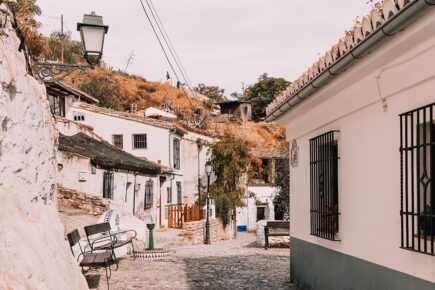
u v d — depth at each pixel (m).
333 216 7.66
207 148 35.00
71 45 55.53
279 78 78.44
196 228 24.34
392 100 5.72
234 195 31.44
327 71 6.61
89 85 47.62
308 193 9.31
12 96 6.20
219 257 16.09
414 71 5.09
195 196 32.66
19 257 5.03
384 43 5.22
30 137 6.85
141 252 15.55
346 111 7.12
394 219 5.64
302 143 9.70
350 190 7.09
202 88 86.62
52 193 8.29
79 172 17.98
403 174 5.37
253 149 45.88
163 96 59.56
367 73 6.11
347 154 7.23
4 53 6.08
